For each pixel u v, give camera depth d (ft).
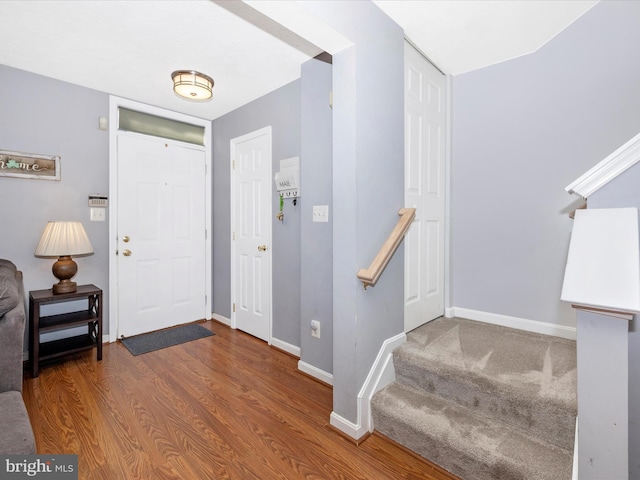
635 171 3.18
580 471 3.26
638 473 3.57
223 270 11.69
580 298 2.90
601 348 3.11
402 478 4.67
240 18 6.27
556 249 7.09
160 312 10.98
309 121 7.89
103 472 4.73
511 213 7.70
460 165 8.55
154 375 7.75
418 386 5.96
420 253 7.60
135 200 10.33
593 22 6.43
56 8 5.93
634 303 2.67
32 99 8.45
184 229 11.49
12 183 8.23
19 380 5.23
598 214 3.26
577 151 6.73
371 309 5.82
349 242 5.53
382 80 5.91
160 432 5.65
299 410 6.40
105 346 9.54
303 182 8.09
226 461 4.99
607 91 6.33
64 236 8.09
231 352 9.20
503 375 5.16
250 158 10.44
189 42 7.09
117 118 9.91
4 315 5.21
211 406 6.48
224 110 11.14
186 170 11.50
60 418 5.98
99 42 7.09
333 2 4.91
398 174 6.41
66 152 9.00
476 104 8.21
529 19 6.26
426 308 7.90
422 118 7.56
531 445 4.48
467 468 4.52
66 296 8.07
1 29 6.58
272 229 9.64
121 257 10.07
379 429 5.63
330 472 4.79
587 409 3.21
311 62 7.78
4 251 8.15
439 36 6.77
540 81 7.18
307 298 7.98
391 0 5.65
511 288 7.73
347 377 5.62
